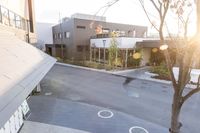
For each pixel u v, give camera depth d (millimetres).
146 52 24672
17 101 3342
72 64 27438
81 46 29641
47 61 8164
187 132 7148
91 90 13148
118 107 9766
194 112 9031
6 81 3719
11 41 7324
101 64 25016
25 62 5828
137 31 34781
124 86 14320
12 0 9953
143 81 16078
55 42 38656
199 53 2588
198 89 2746
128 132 7109
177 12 2705
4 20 8547
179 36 2873
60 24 34219
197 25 2363
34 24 15609
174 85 2914
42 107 9562
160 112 9109
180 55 2789
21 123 7375
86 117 8414
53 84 14961
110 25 30672
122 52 22891
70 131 7086
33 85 4523
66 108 9508
